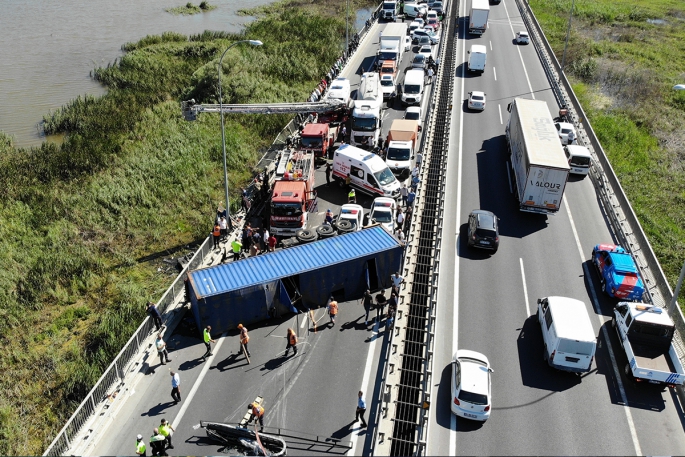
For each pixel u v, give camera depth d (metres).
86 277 33.56
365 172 39.31
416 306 28.61
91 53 77.12
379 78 55.19
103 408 22.45
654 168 48.91
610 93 65.69
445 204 37.34
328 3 104.06
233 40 79.56
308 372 25.00
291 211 34.81
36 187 42.19
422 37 71.31
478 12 72.12
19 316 30.53
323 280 28.92
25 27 88.88
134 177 43.50
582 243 34.09
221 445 21.50
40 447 23.55
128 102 58.41
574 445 21.42
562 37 85.31
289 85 64.62
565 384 24.31
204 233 38.03
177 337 27.14
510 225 35.62
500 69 62.28
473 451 20.95
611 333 27.22
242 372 24.95
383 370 25.14
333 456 20.98
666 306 28.67
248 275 27.70
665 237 39.00
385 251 29.92
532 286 30.20
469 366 22.77
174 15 99.06
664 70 73.62
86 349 28.72
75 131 52.84
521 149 37.22
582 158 41.47
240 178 45.62
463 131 47.53
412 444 21.30
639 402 23.64
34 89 63.69
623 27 93.81
